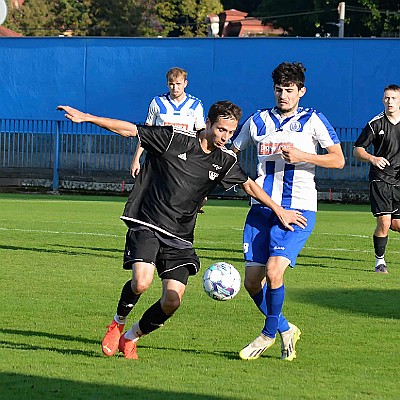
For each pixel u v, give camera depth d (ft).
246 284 61.72
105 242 125.39
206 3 566.36
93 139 252.42
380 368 56.54
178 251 56.54
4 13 128.98
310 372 55.11
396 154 104.01
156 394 48.03
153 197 56.34
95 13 547.08
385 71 235.20
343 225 162.20
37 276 93.56
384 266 103.50
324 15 449.89
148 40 248.52
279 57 240.32
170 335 65.77
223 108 54.75
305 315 75.41
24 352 58.18
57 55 253.44
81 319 70.85
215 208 199.82
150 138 55.47
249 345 58.59
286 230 60.08
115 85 251.60
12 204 197.36
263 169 63.26
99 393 48.03
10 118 256.93
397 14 424.87
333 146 61.87
